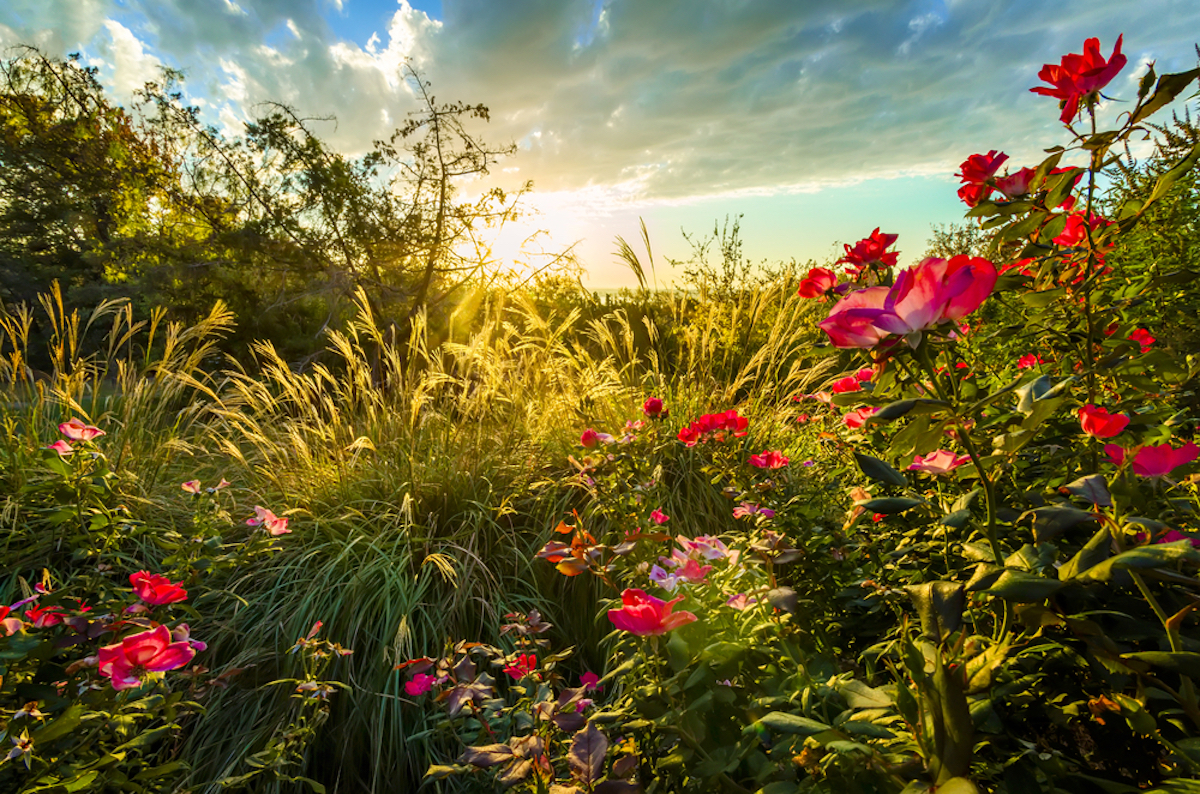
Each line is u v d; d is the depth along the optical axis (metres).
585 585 2.34
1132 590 0.85
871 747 0.73
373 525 2.67
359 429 3.55
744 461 2.24
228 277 6.50
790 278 3.75
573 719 1.06
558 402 3.57
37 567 2.23
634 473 2.10
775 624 1.10
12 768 1.22
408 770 1.85
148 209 8.17
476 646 1.46
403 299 7.04
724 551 1.27
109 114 8.48
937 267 0.68
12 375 2.97
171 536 2.16
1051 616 0.70
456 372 4.18
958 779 0.55
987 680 0.65
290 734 1.54
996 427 1.02
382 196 7.05
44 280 9.50
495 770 1.21
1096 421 0.96
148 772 1.32
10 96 8.79
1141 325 1.93
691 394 3.63
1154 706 0.74
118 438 2.99
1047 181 1.19
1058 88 1.16
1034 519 0.70
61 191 9.41
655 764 1.04
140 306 6.45
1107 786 0.62
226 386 3.92
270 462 3.19
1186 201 2.06
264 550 2.25
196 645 1.55
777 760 0.87
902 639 0.72
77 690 1.44
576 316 3.91
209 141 6.81
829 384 3.17
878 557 1.42
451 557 2.41
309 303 6.98
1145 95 1.01
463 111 6.85
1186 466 0.91
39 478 2.43
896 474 0.81
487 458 3.06
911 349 0.71
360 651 2.10
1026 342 1.81
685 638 1.10
